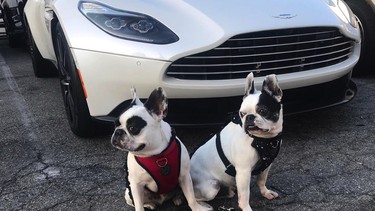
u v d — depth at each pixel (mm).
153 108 1383
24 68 4145
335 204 1655
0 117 2762
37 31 3113
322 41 2135
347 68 2232
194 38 1911
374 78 3250
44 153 2195
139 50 1905
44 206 1729
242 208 1523
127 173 1550
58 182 1906
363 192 1729
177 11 2012
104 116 2039
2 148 2287
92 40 1971
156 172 1446
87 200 1757
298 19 2041
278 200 1693
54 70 3688
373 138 2209
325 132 2297
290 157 2041
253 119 1378
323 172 1896
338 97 2318
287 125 2398
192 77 1943
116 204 1721
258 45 1974
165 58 1887
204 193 1587
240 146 1468
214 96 1955
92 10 2035
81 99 2133
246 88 1465
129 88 1948
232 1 2090
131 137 1355
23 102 3043
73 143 2283
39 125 2580
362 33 3104
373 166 1932
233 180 1579
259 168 1532
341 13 2301
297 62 2090
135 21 1959
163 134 1433
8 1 4766
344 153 2061
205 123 2010
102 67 1956
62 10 2146
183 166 1489
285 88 2062
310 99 2215
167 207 1695
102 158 2105
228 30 1914
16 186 1893
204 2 2066
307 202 1675
